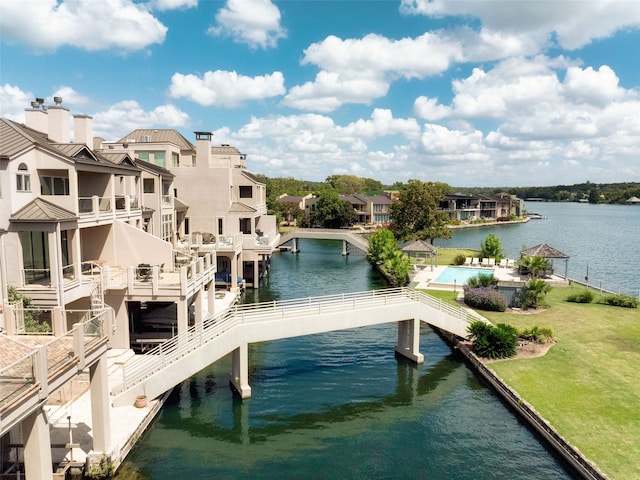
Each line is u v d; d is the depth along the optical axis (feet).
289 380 88.84
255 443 66.90
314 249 286.05
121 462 59.88
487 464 61.46
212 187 162.91
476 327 97.25
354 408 77.87
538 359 90.38
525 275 168.96
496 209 527.81
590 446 59.72
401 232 247.91
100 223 87.81
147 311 112.06
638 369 84.38
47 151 74.79
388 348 106.52
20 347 46.01
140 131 187.42
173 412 75.20
